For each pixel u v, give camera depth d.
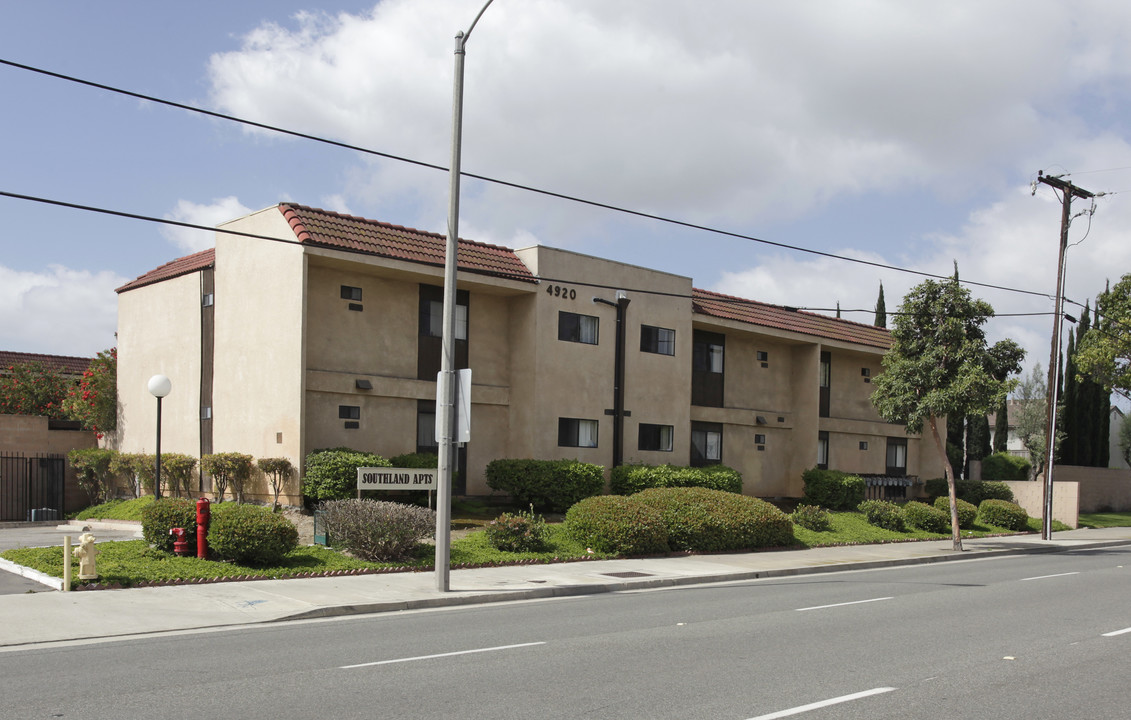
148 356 26.80
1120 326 38.69
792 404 34.31
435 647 9.77
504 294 25.31
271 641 10.08
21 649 9.52
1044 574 19.14
